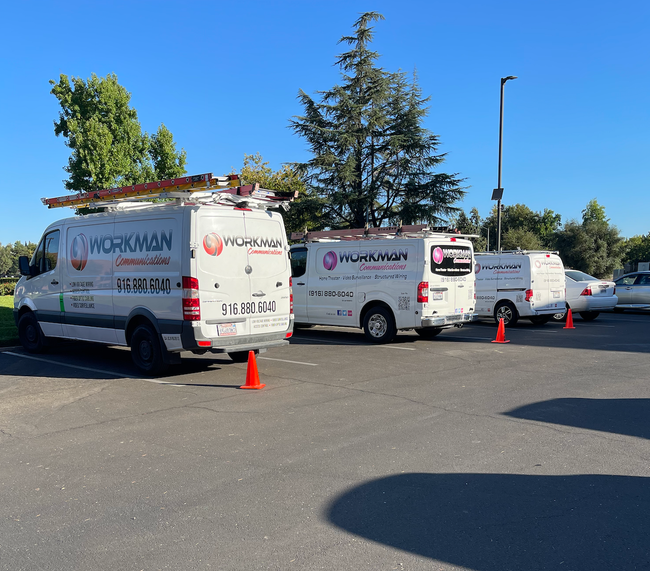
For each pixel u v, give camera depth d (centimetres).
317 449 509
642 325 1611
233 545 339
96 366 933
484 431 558
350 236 1306
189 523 368
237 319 820
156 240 816
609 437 538
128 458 494
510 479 436
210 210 794
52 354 1061
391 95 2655
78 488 430
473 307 1249
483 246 4753
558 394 717
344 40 2672
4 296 2861
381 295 1187
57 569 315
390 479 438
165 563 320
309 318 1309
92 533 357
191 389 760
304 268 1318
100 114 2591
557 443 520
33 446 532
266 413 634
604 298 1709
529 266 1516
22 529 364
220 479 443
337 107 2584
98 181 2519
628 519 368
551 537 345
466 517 372
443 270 1171
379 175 2734
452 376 838
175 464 477
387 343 1196
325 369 901
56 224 999
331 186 2659
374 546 336
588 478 436
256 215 854
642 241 7069
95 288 916
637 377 826
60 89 2589
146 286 828
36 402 696
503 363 949
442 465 466
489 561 318
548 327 1555
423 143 2597
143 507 394
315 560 321
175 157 2892
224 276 805
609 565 313
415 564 316
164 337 802
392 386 769
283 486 427
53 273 1000
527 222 7069
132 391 751
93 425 596
